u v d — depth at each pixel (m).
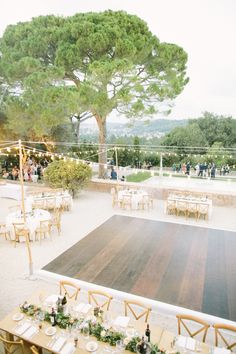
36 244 8.38
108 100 13.52
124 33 14.13
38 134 16.17
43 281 6.40
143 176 19.98
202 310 5.48
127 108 14.33
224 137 31.53
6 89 18.25
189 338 3.86
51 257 7.55
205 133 32.09
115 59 13.37
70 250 7.99
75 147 20.42
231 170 21.56
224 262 7.41
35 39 14.52
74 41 14.43
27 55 15.20
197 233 9.38
